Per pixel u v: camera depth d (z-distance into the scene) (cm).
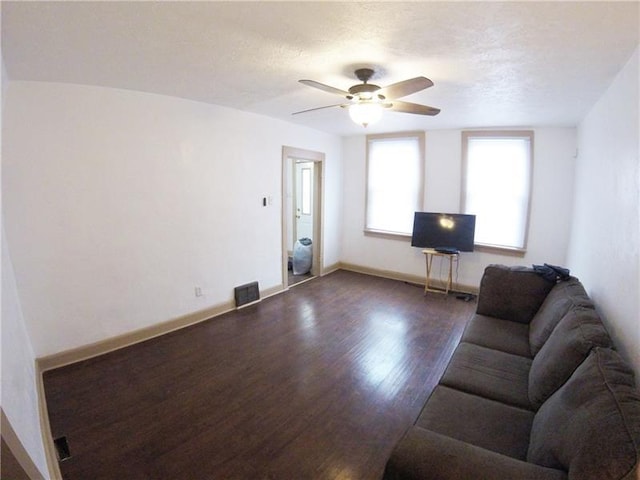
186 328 355
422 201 500
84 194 278
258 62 218
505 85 252
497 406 176
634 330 164
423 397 246
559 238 417
